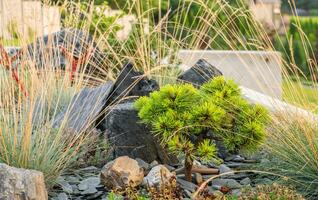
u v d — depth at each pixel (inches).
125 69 300.2
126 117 271.4
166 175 245.3
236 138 249.8
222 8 322.7
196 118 243.6
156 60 388.2
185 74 342.0
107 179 244.4
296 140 259.3
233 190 252.7
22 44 299.3
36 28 314.2
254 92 349.4
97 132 288.8
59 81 330.3
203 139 251.6
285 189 224.5
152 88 301.1
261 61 362.0
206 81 338.0
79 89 328.5
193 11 698.2
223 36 318.7
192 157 248.7
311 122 266.2
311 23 648.4
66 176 258.2
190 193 243.1
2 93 263.3
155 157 272.5
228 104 253.4
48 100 277.1
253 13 306.5
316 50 598.9
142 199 223.6
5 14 346.3
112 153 275.1
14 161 238.7
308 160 251.1
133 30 438.9
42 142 247.1
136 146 272.2
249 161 285.0
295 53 574.9
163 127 243.1
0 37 335.6
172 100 247.9
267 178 263.4
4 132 243.8
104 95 302.2
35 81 273.4
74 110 306.3
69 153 259.4
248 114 252.7
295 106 274.2
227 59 447.2
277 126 269.3
